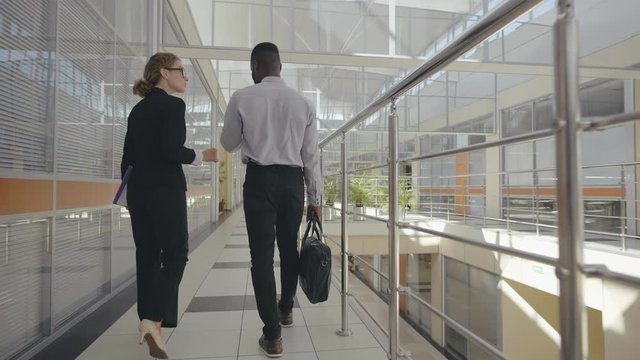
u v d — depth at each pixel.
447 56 0.94
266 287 1.58
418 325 8.45
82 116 2.24
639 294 3.54
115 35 2.75
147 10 3.60
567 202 0.59
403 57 5.43
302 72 8.77
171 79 1.70
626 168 5.65
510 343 6.03
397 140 1.37
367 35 5.65
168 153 1.56
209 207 7.74
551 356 5.67
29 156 1.75
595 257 4.16
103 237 2.56
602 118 0.58
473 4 5.93
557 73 0.61
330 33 5.57
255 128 1.63
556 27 0.62
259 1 5.48
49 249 1.89
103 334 1.92
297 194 1.68
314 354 1.60
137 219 1.63
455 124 8.87
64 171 2.04
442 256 7.59
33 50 1.78
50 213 1.88
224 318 2.08
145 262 1.68
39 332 1.83
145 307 1.68
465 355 7.00
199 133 6.52
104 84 2.56
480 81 8.62
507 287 6.07
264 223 1.62
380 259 7.45
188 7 5.53
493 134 8.45
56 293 1.96
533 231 5.93
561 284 0.60
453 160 9.75
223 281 2.96
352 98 8.84
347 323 1.90
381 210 7.36
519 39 6.80
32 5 1.77
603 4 6.25
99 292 2.51
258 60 1.75
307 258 1.71
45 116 1.87
